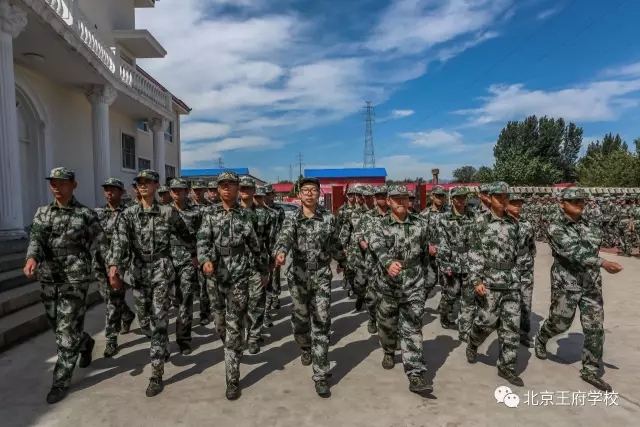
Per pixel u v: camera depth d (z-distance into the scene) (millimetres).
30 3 7773
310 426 3434
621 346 5281
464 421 3514
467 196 5910
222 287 4172
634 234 13844
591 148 69000
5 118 7809
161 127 17172
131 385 4230
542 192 27547
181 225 4695
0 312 5699
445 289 6031
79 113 13227
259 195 6723
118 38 15875
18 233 8062
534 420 3531
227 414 3635
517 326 4234
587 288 4238
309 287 4262
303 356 4805
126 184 16281
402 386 4203
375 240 4121
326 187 25062
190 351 5168
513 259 4305
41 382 4262
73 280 4094
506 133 58969
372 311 5969
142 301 4598
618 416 3600
